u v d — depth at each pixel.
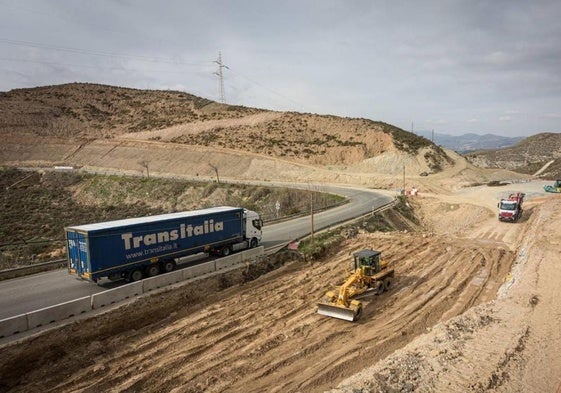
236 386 12.30
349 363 13.63
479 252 27.64
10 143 95.56
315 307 18.33
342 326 16.48
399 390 9.84
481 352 11.52
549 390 9.74
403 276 22.75
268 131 100.50
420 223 45.66
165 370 13.09
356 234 33.16
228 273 21.42
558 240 24.55
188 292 19.02
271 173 78.56
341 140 92.50
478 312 14.61
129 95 143.50
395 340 15.26
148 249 20.03
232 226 24.88
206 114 123.94
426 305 18.72
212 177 75.75
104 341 14.88
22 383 12.27
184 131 108.00
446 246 29.27
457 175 75.81
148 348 14.59
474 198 52.62
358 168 81.88
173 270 21.61
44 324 14.80
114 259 18.67
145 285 18.31
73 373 12.84
